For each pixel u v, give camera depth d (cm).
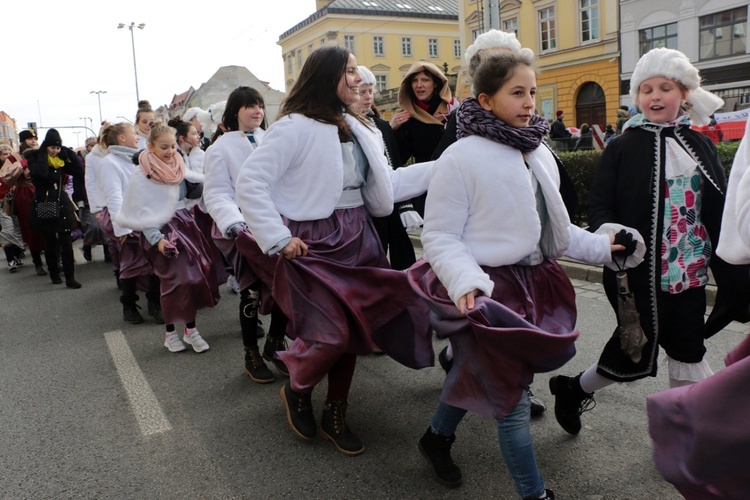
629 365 252
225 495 258
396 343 283
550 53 2897
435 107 457
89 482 274
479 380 214
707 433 143
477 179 212
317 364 262
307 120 268
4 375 422
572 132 1883
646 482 248
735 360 172
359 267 270
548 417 308
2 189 776
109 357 447
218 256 467
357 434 305
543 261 232
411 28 5000
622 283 238
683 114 249
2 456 302
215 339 478
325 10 4834
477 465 270
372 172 278
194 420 332
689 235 243
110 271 812
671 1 2378
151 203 432
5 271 872
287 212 271
